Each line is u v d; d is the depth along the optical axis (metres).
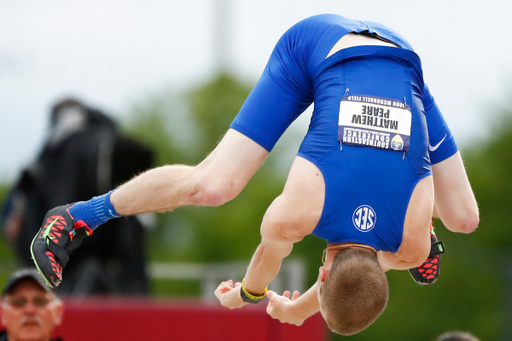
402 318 85.25
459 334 20.05
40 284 20.56
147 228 30.09
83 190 28.66
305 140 13.98
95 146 29.05
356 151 13.45
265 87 14.73
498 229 88.12
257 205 97.94
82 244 28.34
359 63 14.14
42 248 14.44
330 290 13.02
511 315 81.38
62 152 29.09
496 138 95.19
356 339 84.81
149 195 14.52
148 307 25.39
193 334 25.36
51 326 20.72
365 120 13.61
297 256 83.38
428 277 17.16
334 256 13.61
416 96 14.38
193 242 96.94
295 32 15.16
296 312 16.31
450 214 15.79
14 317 20.39
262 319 25.58
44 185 28.70
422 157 14.02
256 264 15.58
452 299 85.81
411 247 13.85
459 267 87.12
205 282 34.09
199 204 14.25
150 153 29.70
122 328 25.11
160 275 33.94
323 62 14.24
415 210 13.72
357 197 13.34
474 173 92.06
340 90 13.88
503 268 85.25
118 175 29.09
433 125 15.60
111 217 15.02
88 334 24.83
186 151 112.12
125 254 28.89
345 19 15.13
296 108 14.88
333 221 13.40
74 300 25.73
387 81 14.05
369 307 12.71
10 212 31.59
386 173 13.46
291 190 13.55
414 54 14.48
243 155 14.28
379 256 14.95
